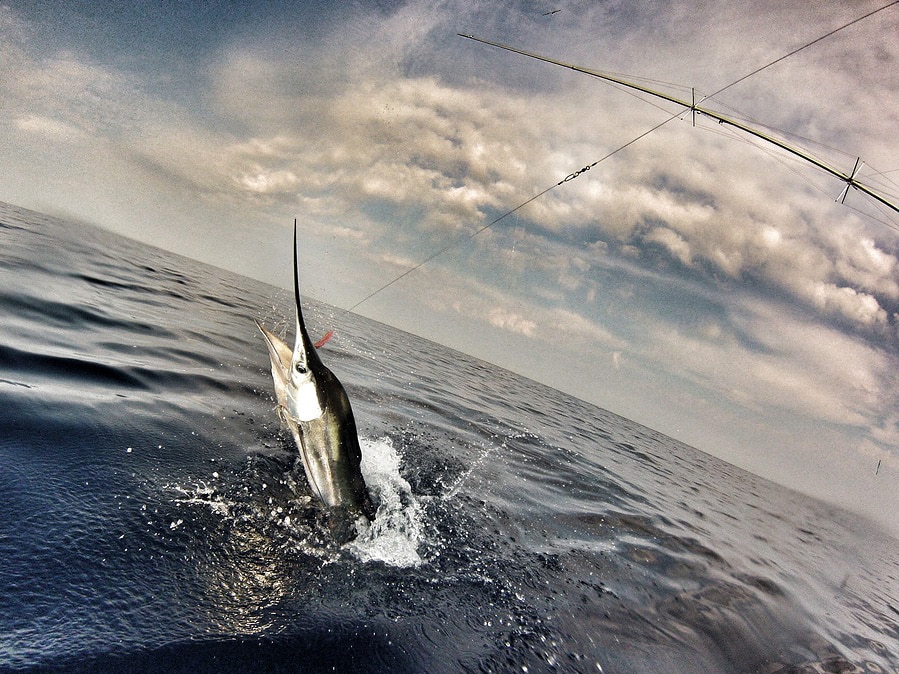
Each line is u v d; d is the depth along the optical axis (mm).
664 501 8008
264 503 3199
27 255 9141
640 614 3623
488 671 2512
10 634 1722
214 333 8578
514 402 16562
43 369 4047
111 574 2152
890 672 4117
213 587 2348
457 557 3512
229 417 4438
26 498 2375
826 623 4762
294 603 2455
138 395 4195
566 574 3824
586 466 8438
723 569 5199
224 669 1924
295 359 3072
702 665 3266
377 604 2693
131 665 1783
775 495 20562
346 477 3234
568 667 2771
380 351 17156
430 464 5273
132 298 9156
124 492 2736
